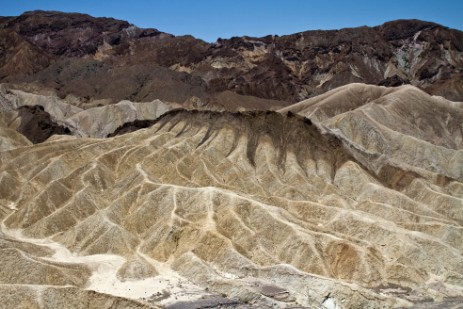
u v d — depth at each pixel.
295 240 81.12
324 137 123.25
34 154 114.75
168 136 125.69
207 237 81.38
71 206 94.06
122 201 94.75
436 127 166.62
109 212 90.62
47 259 74.50
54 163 109.31
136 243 85.56
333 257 79.38
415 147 137.12
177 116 136.50
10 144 132.12
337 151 120.69
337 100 189.38
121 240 84.44
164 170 110.25
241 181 108.94
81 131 187.50
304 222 88.88
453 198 106.44
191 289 72.94
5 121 175.50
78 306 62.25
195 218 88.38
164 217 89.12
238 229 84.19
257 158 118.69
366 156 124.06
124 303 63.78
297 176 111.06
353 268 77.00
